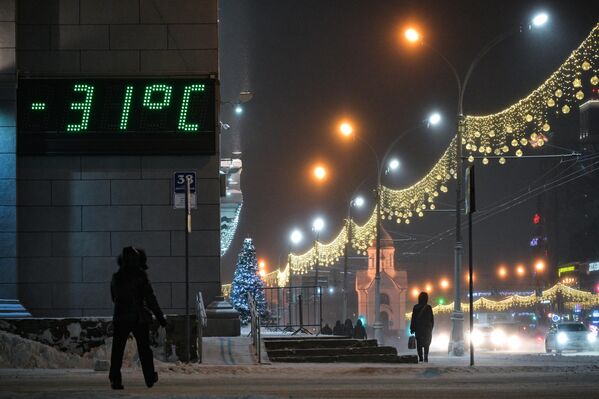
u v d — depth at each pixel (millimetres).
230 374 25828
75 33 35094
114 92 34875
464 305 163000
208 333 35125
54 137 34625
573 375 25297
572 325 64875
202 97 35156
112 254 34844
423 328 38031
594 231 162375
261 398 15547
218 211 35156
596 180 162375
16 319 29547
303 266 132625
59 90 34688
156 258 34938
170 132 34938
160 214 35062
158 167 35156
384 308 171750
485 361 40062
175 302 34906
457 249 53250
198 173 35281
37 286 34625
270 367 28484
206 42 35406
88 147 34719
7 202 34156
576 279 157875
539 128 51219
